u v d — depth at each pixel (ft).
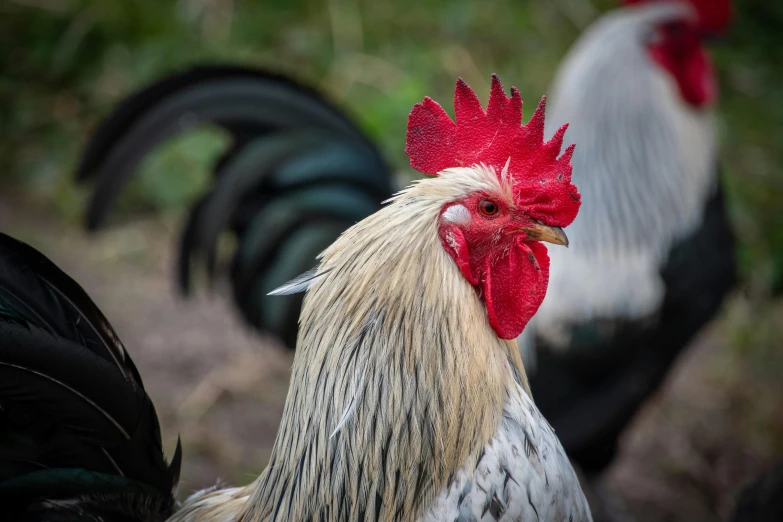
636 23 17.01
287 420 7.61
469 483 7.21
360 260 7.22
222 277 20.43
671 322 15.90
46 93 25.32
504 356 7.80
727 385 20.89
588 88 16.62
